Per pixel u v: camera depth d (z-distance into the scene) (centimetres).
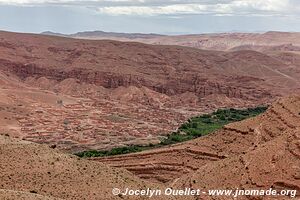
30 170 7100
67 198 6525
